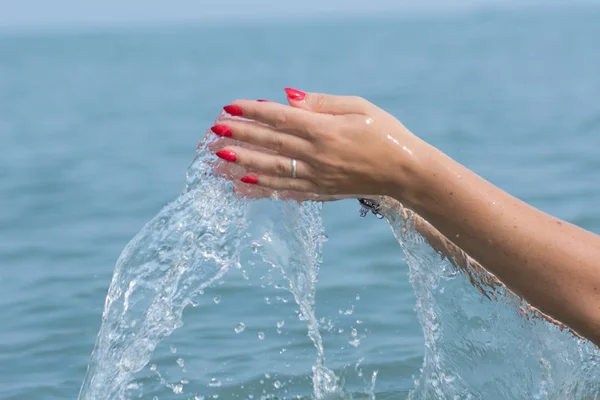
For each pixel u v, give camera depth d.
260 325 3.82
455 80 23.95
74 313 4.23
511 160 9.44
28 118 17.53
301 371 3.29
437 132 12.48
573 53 35.59
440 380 2.45
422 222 2.12
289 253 2.20
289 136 1.61
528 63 30.16
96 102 21.59
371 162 1.61
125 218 7.14
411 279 2.36
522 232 1.65
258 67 36.09
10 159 11.26
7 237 6.39
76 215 7.32
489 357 2.34
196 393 3.09
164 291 2.19
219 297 4.21
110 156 11.35
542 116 13.99
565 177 8.06
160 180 9.17
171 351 3.51
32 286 4.83
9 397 3.17
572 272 1.65
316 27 181.25
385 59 38.22
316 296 4.34
